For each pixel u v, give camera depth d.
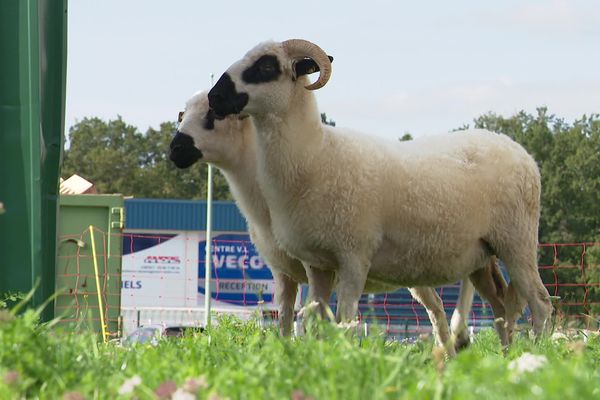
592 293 55.97
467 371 5.48
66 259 16.48
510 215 11.02
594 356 7.94
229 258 37.59
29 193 9.73
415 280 10.88
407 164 10.54
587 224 74.75
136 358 6.66
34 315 6.07
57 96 10.05
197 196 93.19
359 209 10.20
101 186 97.44
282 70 10.11
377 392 4.93
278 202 10.32
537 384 5.00
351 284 10.27
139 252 38.41
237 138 11.56
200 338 8.35
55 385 5.58
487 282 11.66
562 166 77.56
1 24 9.70
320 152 10.16
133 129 109.94
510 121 91.50
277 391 5.17
